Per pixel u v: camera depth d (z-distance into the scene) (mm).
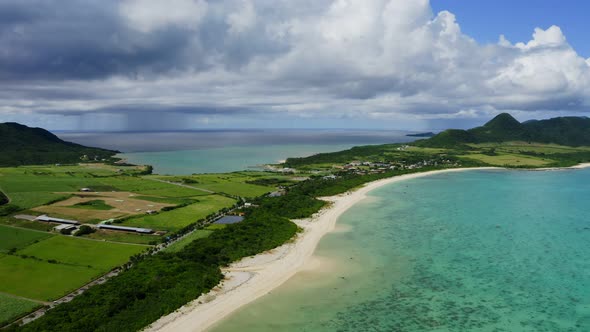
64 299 79750
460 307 79438
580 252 109438
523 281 91000
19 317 72500
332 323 74062
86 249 108375
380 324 73438
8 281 86938
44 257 101375
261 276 94438
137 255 103000
